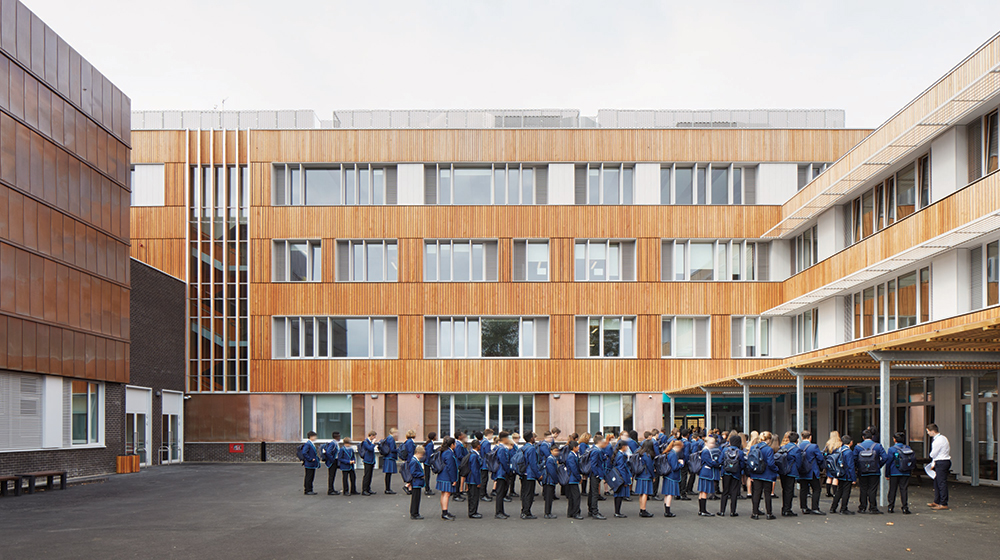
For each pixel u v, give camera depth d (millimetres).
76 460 25047
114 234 27688
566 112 37469
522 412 34250
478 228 34594
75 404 25422
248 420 34188
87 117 26000
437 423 34188
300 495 20000
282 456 33969
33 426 23078
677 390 32219
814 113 37344
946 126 21672
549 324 34281
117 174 28016
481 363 34156
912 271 24531
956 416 23172
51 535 13219
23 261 22266
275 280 34812
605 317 34500
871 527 14031
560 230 34594
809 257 33062
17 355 21891
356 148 35031
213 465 32375
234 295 34906
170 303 33344
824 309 31047
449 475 15359
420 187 34844
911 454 15898
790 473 15586
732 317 34781
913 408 25781
